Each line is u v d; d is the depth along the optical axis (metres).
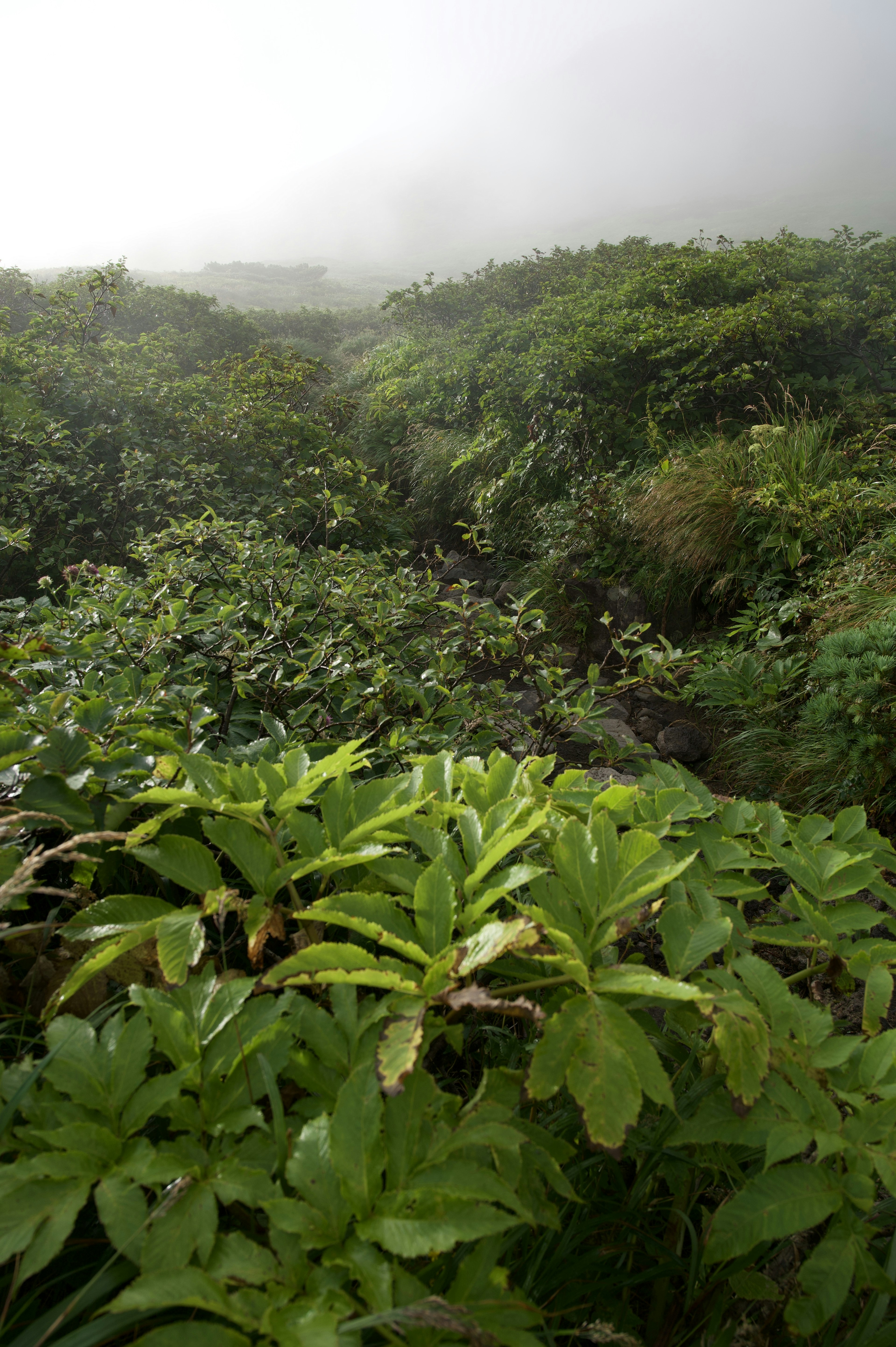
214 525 4.12
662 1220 1.36
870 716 3.34
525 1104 1.03
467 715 2.84
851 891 1.38
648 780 1.73
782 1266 1.27
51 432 5.60
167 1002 1.06
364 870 1.46
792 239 10.66
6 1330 0.90
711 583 5.50
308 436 7.95
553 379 7.71
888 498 5.00
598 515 6.18
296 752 1.50
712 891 1.37
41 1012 1.31
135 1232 0.82
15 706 1.84
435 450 8.97
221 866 1.69
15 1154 1.10
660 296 8.97
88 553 5.28
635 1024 1.00
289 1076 1.05
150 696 2.20
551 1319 1.15
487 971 1.34
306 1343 0.70
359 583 3.93
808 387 7.14
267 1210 0.84
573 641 6.05
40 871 1.56
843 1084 1.09
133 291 16.86
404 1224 0.81
